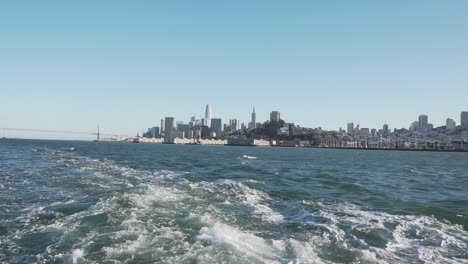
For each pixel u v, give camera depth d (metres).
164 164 57.47
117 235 14.12
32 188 26.28
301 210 21.14
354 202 24.94
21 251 12.57
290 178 41.12
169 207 19.31
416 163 96.19
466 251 14.29
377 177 48.12
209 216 17.50
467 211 23.56
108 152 99.62
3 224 15.97
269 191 28.25
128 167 46.47
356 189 32.38
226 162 69.06
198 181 33.22
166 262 11.48
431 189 36.00
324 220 18.61
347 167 69.38
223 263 11.44
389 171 61.53
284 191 28.73
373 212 21.30
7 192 24.50
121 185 28.09
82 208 19.08
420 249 14.41
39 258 11.88
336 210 21.55
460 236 16.39
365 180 42.69
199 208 19.73
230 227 15.71
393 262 12.87
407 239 15.70
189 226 15.55
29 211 18.48
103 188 26.39
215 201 22.41
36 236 14.20
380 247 14.48
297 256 12.52
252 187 29.95
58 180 30.55
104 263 11.45
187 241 13.56
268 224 17.45
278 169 56.16
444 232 16.98
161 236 14.07
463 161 117.81
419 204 24.47
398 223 18.44
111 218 16.66
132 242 13.32
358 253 13.38
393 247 14.55
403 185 38.84
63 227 15.34
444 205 26.11
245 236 14.33
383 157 139.75
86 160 57.69
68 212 18.23
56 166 44.19
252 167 55.44
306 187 32.69
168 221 16.38
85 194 23.78
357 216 19.91
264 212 20.05
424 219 19.58
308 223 17.80
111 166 46.78
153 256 12.00
